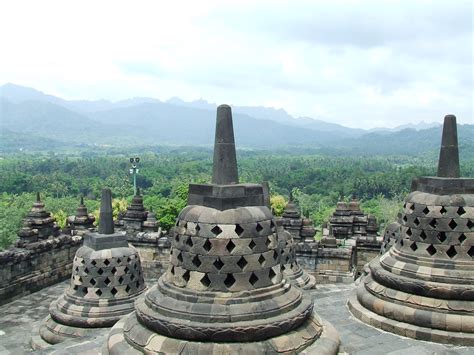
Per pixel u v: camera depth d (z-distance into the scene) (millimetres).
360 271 27750
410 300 11828
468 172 99500
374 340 11336
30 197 76562
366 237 27922
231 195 9031
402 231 12859
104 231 17031
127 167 143500
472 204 11805
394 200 94125
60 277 25750
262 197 9477
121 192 99812
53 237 25406
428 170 120188
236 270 8727
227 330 8172
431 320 11320
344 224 29031
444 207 11906
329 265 24969
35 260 23906
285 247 17344
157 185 104688
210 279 8758
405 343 11141
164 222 50125
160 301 8938
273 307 8648
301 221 25969
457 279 11438
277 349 8258
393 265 12484
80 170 135875
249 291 8711
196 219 9008
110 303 16109
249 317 8422
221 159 9359
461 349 10789
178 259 9211
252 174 135750
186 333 8289
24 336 18250
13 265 22453
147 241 27578
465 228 11734
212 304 8547
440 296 11500
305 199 102312
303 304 9258
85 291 16375
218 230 8852
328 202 104688
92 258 16391
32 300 22594
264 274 8938
